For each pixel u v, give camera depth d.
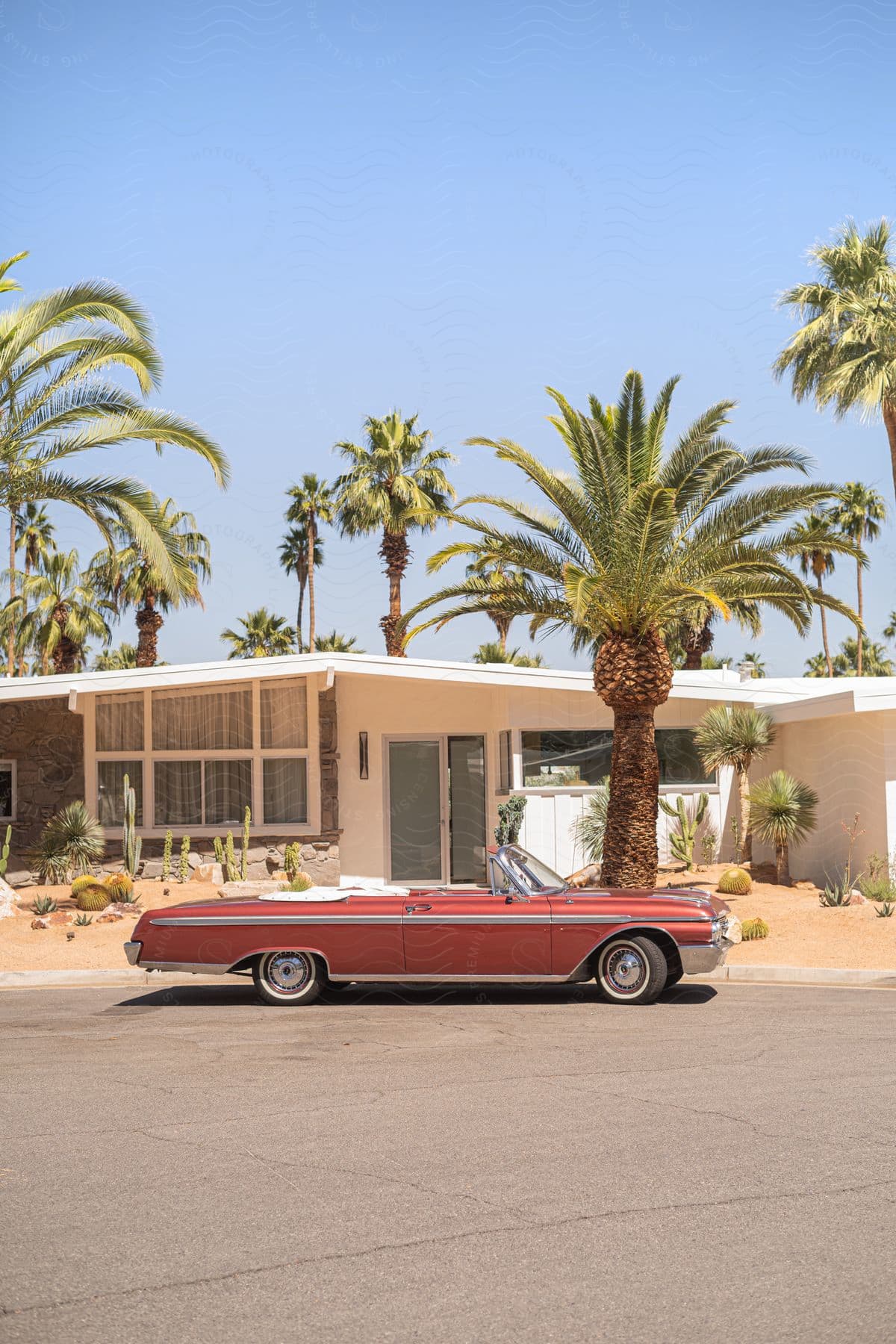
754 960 12.87
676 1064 8.09
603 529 15.73
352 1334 3.95
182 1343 3.90
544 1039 9.11
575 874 18.86
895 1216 4.97
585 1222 4.96
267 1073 8.06
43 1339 3.94
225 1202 5.32
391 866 21.47
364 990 11.90
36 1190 5.55
